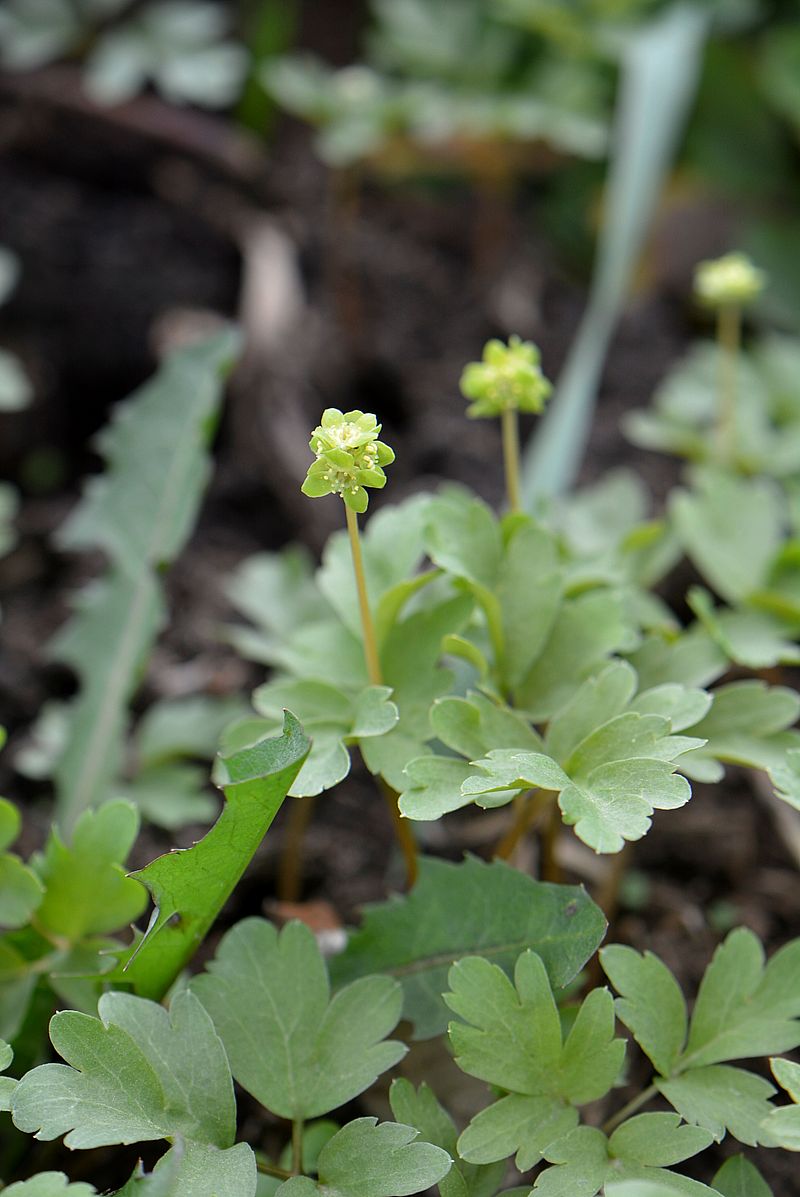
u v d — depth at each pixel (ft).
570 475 0.97
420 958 0.73
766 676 0.92
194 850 0.69
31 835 0.91
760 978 0.71
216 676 0.99
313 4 1.73
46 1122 0.66
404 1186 0.66
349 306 1.30
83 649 0.86
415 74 1.29
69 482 1.22
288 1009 0.70
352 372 1.29
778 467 0.95
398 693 0.74
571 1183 0.67
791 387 1.01
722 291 0.93
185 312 1.29
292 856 0.87
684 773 0.73
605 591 0.80
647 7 1.28
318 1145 0.73
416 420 1.22
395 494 1.14
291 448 1.12
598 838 0.66
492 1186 0.68
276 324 1.18
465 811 0.91
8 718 0.98
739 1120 0.69
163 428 0.87
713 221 1.46
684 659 0.77
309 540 1.08
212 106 1.58
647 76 1.17
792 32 1.43
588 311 1.41
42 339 1.27
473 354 1.31
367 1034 0.70
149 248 1.37
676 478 1.14
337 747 0.71
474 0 1.32
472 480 1.15
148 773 0.89
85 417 1.28
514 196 1.56
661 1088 0.69
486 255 1.42
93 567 1.10
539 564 0.75
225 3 1.64
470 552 0.75
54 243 1.34
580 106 1.23
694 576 0.99
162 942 0.71
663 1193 0.66
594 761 0.69
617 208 1.10
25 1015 0.73
